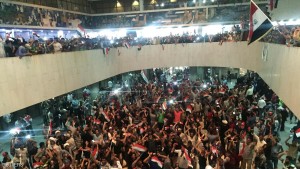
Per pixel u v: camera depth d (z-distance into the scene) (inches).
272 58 493.7
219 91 616.7
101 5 1231.5
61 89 574.9
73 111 588.7
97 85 887.7
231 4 1080.2
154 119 470.9
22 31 813.2
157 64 892.6
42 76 516.7
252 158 345.7
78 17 1120.2
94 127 424.5
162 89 726.5
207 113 468.8
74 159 343.3
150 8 1182.9
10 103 439.2
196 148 354.0
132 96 678.5
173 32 1147.9
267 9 828.0
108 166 313.1
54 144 373.1
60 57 573.3
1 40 432.5
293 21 568.7
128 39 876.6
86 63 674.8
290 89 374.6
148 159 336.8
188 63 866.8
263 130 395.9
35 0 874.1
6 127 601.9
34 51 494.9
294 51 358.3
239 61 736.3
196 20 1115.9
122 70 875.4
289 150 347.6
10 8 767.7
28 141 387.2
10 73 439.5
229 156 346.9
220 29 1091.9
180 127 414.6
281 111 499.5
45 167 319.9
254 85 716.7
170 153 347.6
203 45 832.3
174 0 1146.0
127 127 407.2
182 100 586.9
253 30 432.5
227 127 416.8
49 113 589.3
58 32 986.1
